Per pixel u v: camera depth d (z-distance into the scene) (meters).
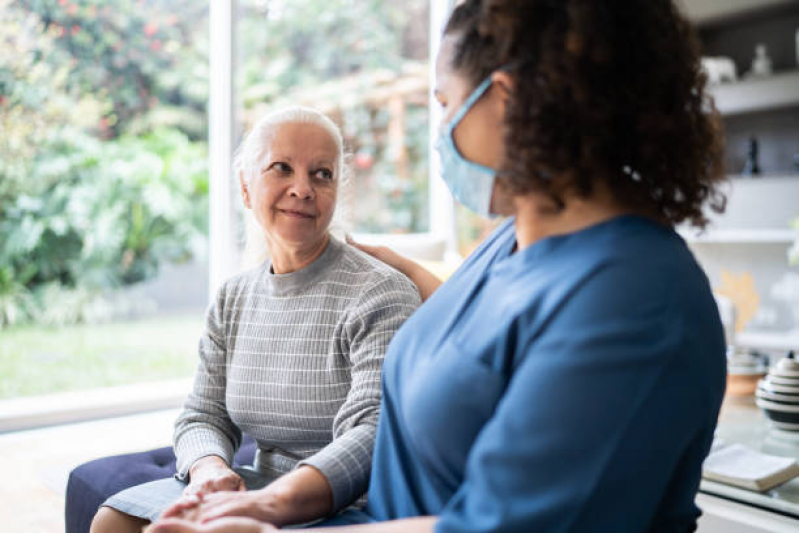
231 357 1.44
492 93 0.83
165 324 6.95
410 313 1.28
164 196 6.99
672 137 0.77
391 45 7.74
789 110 3.99
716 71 4.02
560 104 0.74
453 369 0.82
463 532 0.69
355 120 7.32
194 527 0.86
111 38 6.91
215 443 1.37
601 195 0.82
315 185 1.34
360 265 1.35
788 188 3.79
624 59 0.75
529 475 0.68
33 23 6.34
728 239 3.91
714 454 1.45
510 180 0.78
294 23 7.70
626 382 0.68
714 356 0.77
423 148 7.20
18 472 2.73
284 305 1.37
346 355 1.29
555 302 0.74
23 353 5.70
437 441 0.83
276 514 0.99
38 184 6.53
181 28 7.40
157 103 7.38
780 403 1.65
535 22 0.77
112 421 3.40
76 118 6.68
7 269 6.48
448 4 4.41
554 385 0.69
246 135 1.54
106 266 6.93
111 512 1.31
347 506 1.11
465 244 5.41
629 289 0.72
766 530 1.25
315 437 1.33
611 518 0.69
